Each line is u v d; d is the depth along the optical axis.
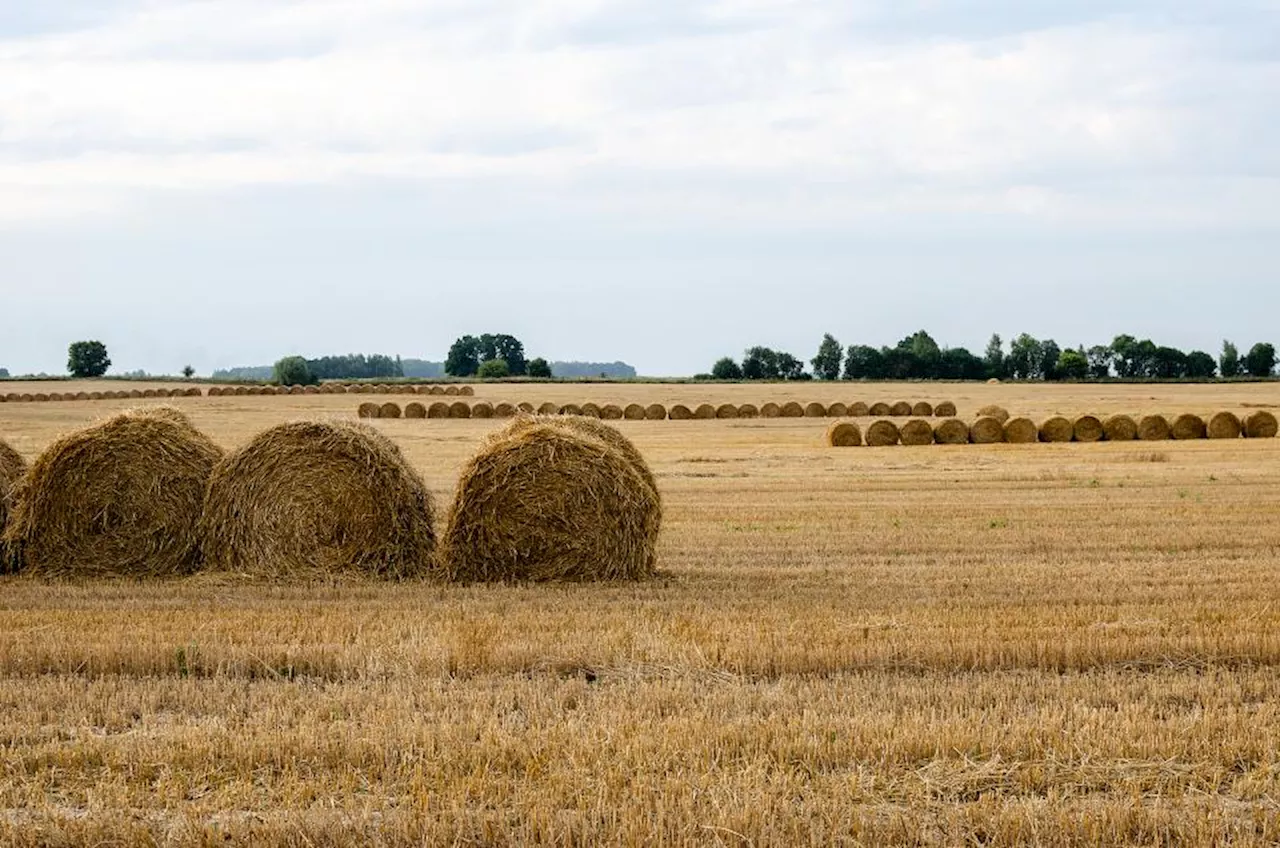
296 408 82.06
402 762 9.99
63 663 13.21
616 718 11.12
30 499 19.69
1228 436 53.00
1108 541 23.42
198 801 9.44
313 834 8.68
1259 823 8.99
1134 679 12.61
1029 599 17.12
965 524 26.25
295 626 15.01
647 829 8.67
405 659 13.09
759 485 35.03
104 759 10.16
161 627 14.98
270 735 10.59
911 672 13.08
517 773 9.88
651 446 50.44
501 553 19.30
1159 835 8.80
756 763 9.90
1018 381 145.88
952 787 9.67
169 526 19.72
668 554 22.28
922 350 167.38
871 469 39.78
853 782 9.61
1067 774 9.89
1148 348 171.25
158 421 19.94
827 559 21.58
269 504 19.30
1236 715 11.10
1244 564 20.58
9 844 8.59
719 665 13.06
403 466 19.70
